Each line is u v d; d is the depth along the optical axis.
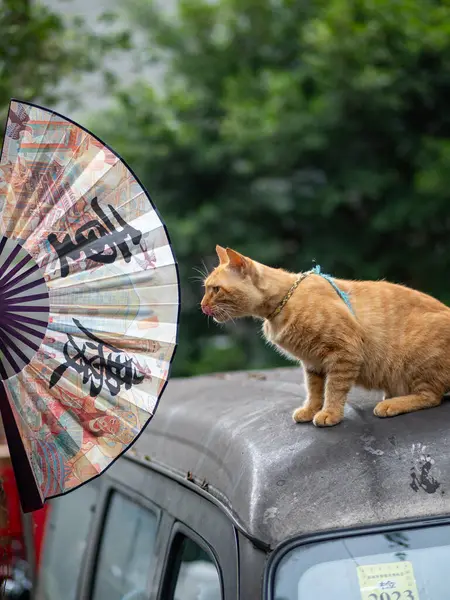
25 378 2.60
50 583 4.12
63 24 6.49
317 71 10.05
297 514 2.21
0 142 5.35
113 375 2.58
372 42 9.88
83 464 2.58
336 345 3.08
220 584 2.29
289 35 11.77
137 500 3.29
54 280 2.60
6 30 5.81
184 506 2.76
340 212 10.44
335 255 10.14
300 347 3.17
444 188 9.41
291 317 3.18
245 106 10.15
